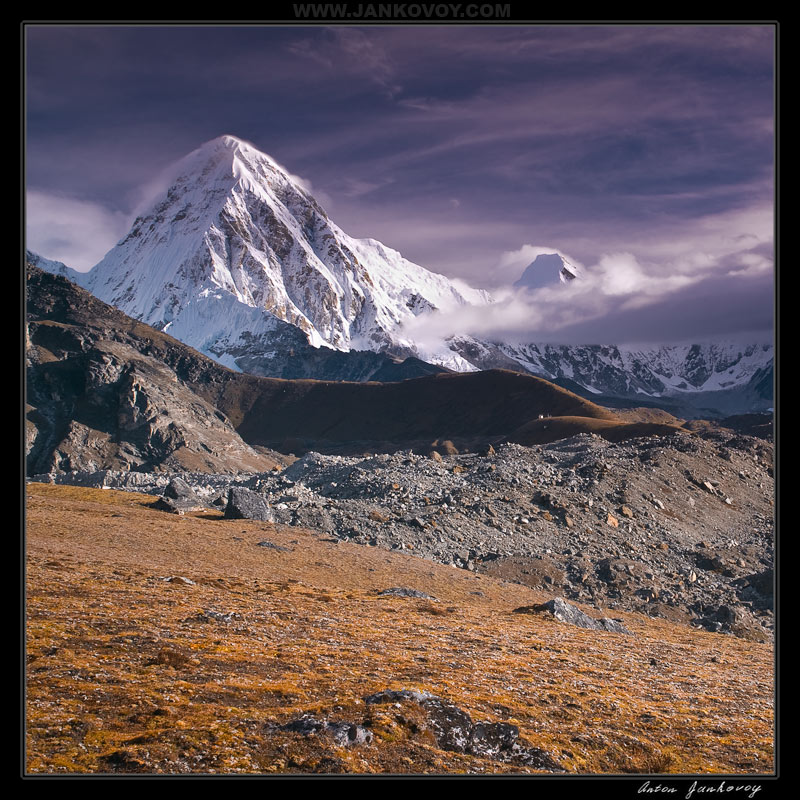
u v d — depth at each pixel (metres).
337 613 56.97
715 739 33.81
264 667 37.50
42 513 95.25
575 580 99.31
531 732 31.89
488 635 55.19
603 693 40.62
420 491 127.19
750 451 173.50
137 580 59.72
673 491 139.50
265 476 178.62
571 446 174.25
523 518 116.50
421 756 27.91
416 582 84.56
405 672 39.75
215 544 89.19
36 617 41.97
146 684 32.91
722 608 90.31
